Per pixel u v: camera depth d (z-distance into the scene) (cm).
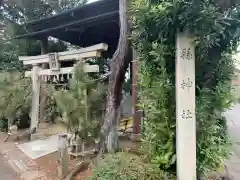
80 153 481
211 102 281
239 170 387
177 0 228
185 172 257
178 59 256
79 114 444
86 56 570
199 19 232
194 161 259
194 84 260
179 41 256
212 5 234
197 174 283
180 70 256
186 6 230
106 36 931
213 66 281
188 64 257
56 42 1164
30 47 1120
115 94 449
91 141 463
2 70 1011
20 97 734
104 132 448
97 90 464
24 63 788
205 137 278
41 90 746
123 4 399
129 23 395
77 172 411
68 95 452
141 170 290
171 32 259
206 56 275
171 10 234
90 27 786
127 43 405
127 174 288
